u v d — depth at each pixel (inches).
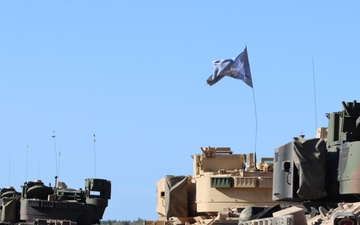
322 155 1847.9
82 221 3796.8
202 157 3277.6
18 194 4087.1
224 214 2810.0
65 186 4097.0
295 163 1868.8
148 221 3361.2
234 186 3083.2
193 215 3287.4
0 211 3988.7
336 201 1893.5
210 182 3125.0
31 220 3730.3
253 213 1950.1
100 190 3873.0
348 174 1798.7
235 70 3373.5
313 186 1836.9
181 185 3297.2
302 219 1619.1
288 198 1900.8
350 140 1905.8
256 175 3078.2
